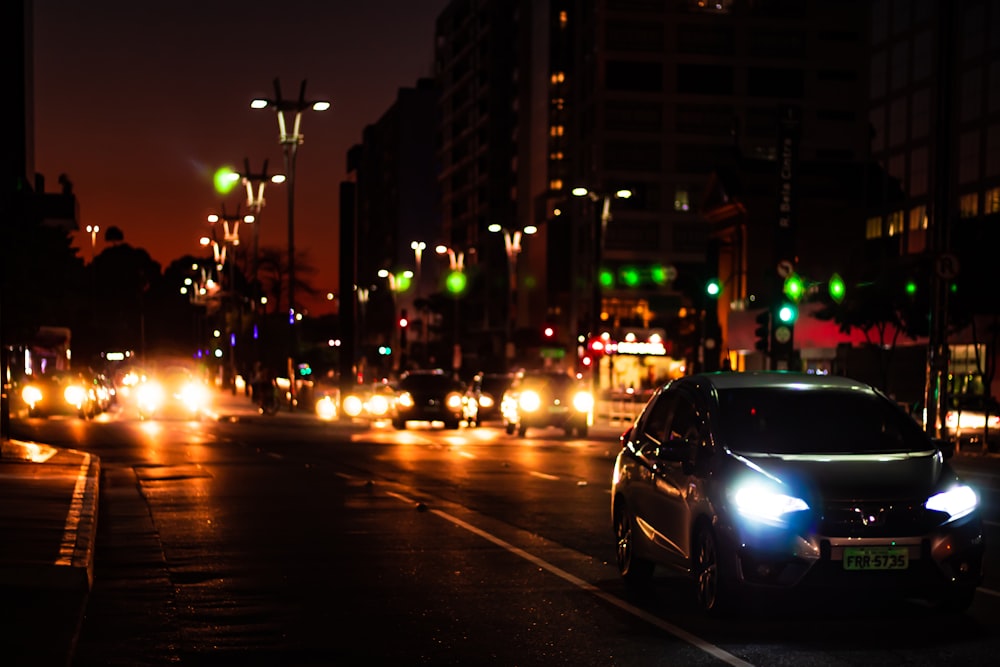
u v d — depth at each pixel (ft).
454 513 61.11
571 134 380.99
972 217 186.70
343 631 33.19
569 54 383.24
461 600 37.81
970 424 143.43
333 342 419.33
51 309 188.03
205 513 60.54
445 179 522.06
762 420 35.81
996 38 241.14
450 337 473.67
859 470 32.89
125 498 67.21
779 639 31.81
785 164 213.46
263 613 35.73
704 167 354.33
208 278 420.77
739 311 262.67
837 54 362.53
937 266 102.58
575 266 370.73
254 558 46.29
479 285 455.63
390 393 175.42
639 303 348.59
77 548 42.65
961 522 32.48
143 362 431.02
